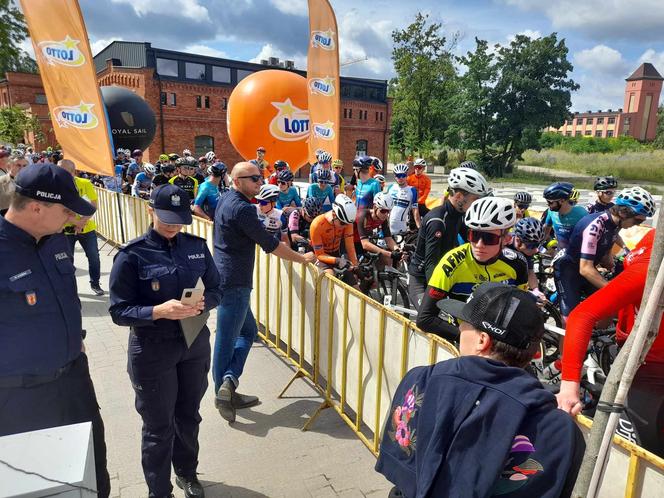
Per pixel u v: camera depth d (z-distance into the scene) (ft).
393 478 4.37
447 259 8.83
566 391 5.76
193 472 9.20
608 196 19.06
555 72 122.52
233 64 95.55
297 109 36.73
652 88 301.22
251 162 11.41
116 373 13.99
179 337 8.31
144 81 85.71
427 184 34.73
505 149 130.62
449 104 128.57
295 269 13.91
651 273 3.91
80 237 21.09
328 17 28.68
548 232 20.89
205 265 8.80
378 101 119.96
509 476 3.67
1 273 6.47
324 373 12.64
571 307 14.24
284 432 11.37
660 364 7.25
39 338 6.75
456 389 4.03
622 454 5.68
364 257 17.70
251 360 15.11
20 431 6.81
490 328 4.30
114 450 10.50
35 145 97.50
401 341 9.41
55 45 24.85
